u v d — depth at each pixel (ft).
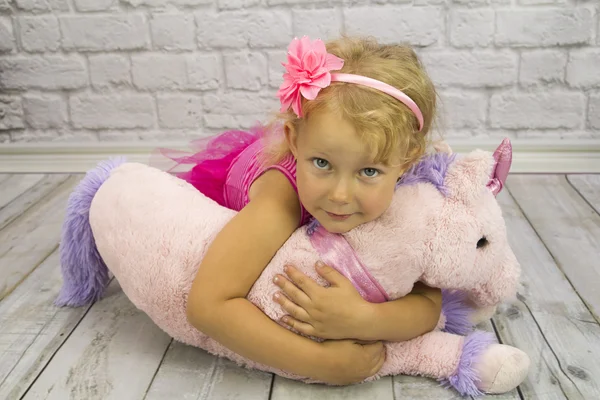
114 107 6.63
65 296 4.23
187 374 3.58
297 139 3.07
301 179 3.06
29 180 6.50
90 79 6.54
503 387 3.34
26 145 6.70
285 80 3.04
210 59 6.41
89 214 3.85
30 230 5.32
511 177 6.41
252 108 6.56
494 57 6.26
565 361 3.67
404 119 2.99
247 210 3.34
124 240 3.57
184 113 6.61
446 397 3.39
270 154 3.62
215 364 3.66
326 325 3.20
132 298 3.65
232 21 6.27
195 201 3.61
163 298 3.47
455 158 3.42
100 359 3.70
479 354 3.38
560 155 6.46
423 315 3.39
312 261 3.27
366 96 2.93
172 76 6.48
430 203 3.25
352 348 3.26
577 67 6.25
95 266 4.12
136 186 3.71
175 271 3.43
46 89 6.58
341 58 3.13
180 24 6.30
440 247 3.19
